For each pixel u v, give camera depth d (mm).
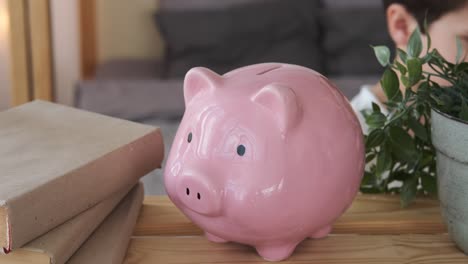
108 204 540
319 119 479
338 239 562
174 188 497
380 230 590
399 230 590
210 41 2201
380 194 660
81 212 495
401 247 548
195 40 2205
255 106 474
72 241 464
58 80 2266
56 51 2234
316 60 2211
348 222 586
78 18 2207
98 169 502
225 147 470
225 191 471
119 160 530
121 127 591
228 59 2213
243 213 470
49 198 451
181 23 2223
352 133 499
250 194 463
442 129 485
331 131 481
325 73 2221
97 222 517
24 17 1562
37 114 621
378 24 2156
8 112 623
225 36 2201
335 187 484
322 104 487
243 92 484
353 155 496
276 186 462
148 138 574
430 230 590
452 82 543
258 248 523
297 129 469
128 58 2342
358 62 2180
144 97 1952
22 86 1604
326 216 496
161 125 1788
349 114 506
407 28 932
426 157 606
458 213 502
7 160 492
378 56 591
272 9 2221
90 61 2285
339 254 534
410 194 610
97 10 2275
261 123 467
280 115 461
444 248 546
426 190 611
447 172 499
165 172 515
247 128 467
